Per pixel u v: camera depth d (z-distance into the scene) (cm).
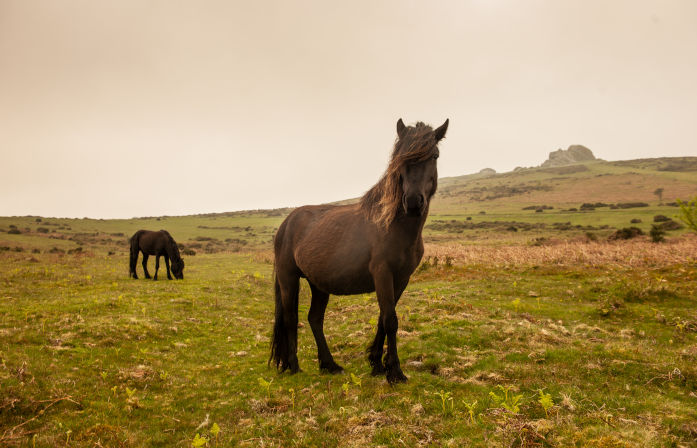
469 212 10138
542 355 474
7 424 353
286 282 526
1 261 1827
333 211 498
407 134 398
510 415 316
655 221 5675
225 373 537
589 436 281
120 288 1180
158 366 547
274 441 325
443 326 638
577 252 1563
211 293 1165
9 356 499
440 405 354
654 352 475
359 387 424
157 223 8669
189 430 368
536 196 12094
